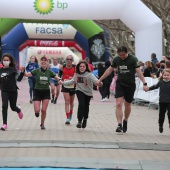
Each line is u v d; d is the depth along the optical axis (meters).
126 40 53.97
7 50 40.44
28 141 10.84
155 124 15.28
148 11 26.73
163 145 10.54
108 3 26.89
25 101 24.53
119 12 27.14
